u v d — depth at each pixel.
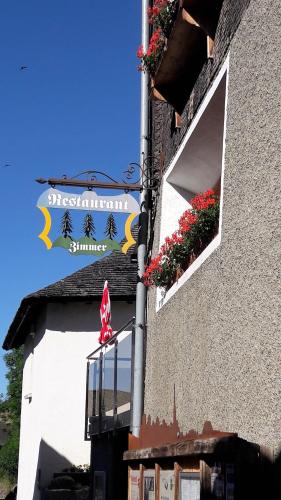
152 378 8.76
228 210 5.95
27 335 20.84
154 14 8.38
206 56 7.29
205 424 6.20
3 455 32.84
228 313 5.79
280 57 4.99
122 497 10.12
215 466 4.72
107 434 10.69
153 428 8.30
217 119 7.40
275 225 4.90
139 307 9.34
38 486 16.70
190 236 7.43
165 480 5.92
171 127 8.88
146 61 8.70
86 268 17.81
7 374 38.12
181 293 7.50
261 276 5.09
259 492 4.45
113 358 10.44
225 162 6.11
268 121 5.14
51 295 16.69
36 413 17.34
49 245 9.43
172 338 7.81
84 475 15.43
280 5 5.06
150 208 9.69
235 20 6.16
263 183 5.17
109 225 9.62
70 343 17.02
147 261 9.59
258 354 5.05
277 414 4.64
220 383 5.88
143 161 9.68
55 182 9.41
